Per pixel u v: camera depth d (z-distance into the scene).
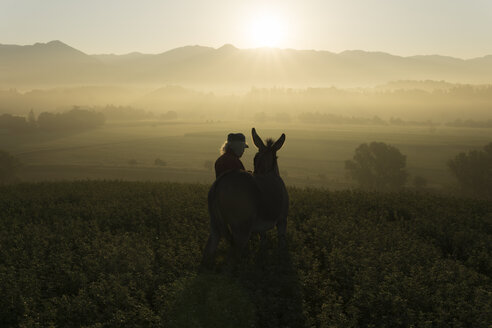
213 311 5.49
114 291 5.91
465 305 5.60
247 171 7.13
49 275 6.74
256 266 7.01
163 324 5.23
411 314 5.31
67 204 12.13
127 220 10.31
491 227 9.82
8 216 10.73
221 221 6.27
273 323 5.42
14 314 5.47
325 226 9.16
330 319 5.44
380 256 7.31
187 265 7.03
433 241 8.95
